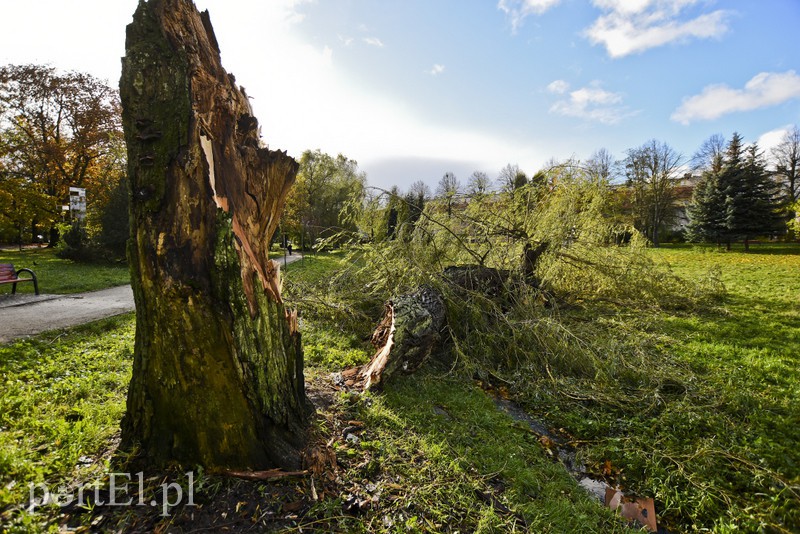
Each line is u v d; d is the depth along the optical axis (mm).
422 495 2295
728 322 7238
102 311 6285
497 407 4016
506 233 7535
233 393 2180
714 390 4223
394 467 2514
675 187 32531
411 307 4340
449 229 7078
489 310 5590
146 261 2098
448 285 5617
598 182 7824
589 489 2885
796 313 7871
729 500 2633
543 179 7848
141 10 2100
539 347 5035
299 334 2885
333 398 3334
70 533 1753
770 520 2477
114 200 14406
